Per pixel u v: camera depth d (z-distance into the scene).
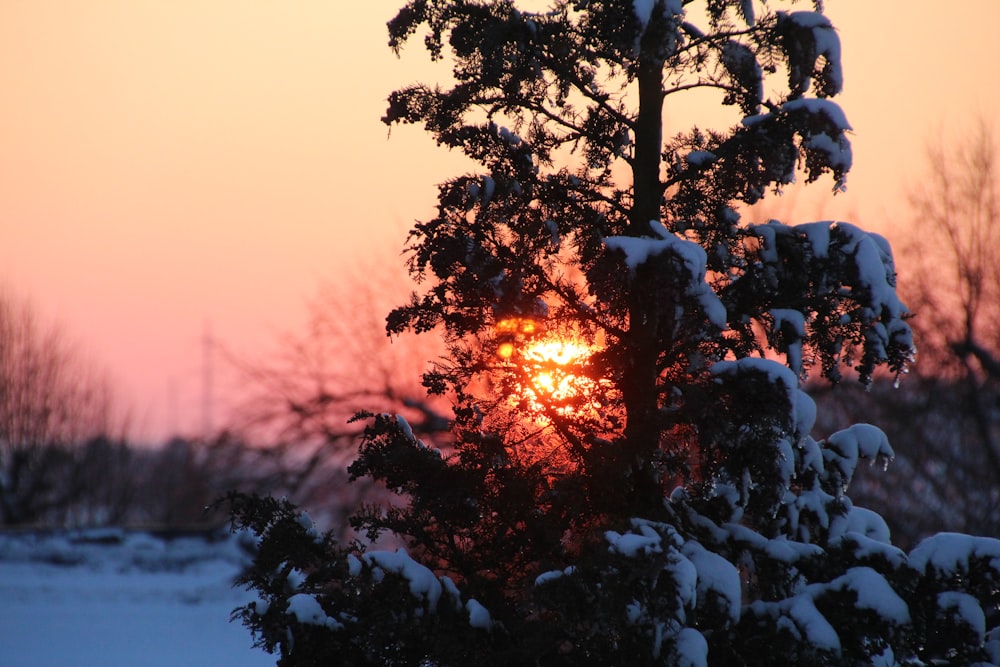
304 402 95.62
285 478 94.75
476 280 26.19
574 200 27.66
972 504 70.56
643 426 24.31
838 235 26.03
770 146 25.53
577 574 21.72
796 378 24.11
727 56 27.03
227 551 98.88
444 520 25.91
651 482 25.41
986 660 25.17
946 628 24.50
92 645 64.94
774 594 25.12
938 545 25.17
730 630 23.89
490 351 26.58
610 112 27.69
